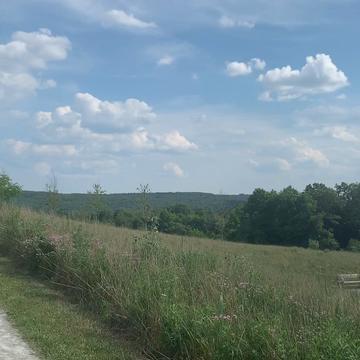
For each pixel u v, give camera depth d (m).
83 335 8.37
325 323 6.22
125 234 13.73
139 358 7.40
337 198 69.81
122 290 9.04
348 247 62.44
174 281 8.69
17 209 19.88
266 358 5.84
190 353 6.70
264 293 8.03
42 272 13.32
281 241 69.62
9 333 8.32
